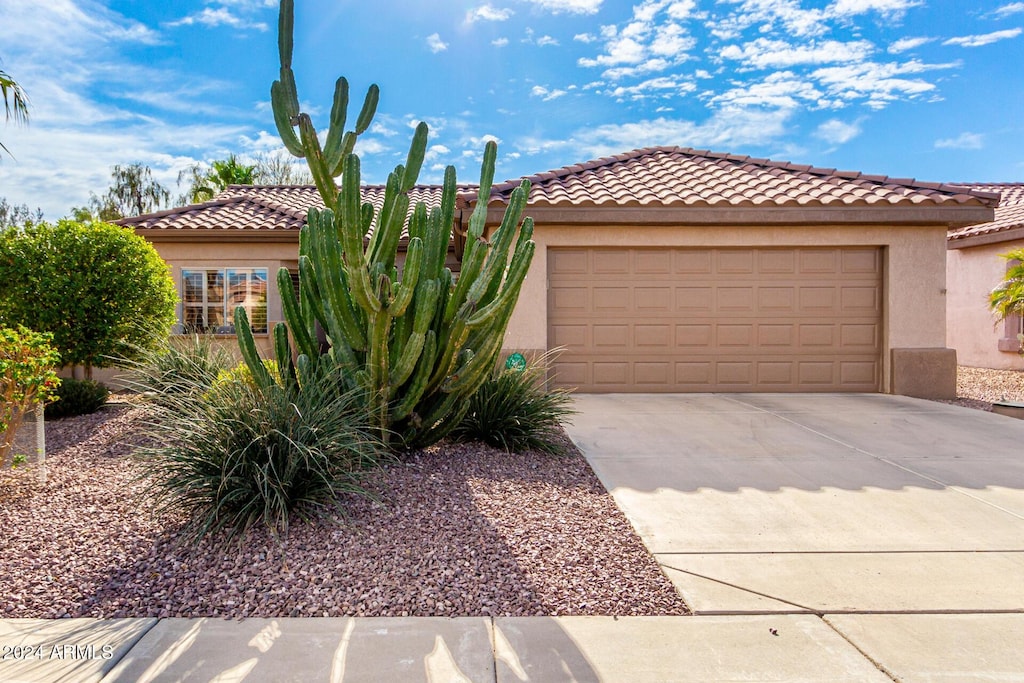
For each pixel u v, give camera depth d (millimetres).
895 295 11016
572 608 3680
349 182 4777
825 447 7285
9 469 5773
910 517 5102
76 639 3301
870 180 11617
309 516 4477
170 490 4441
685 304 11148
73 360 9125
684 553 4402
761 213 10500
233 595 3707
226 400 4785
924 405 10039
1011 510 5262
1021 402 9773
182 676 3002
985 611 3660
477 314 5676
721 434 7910
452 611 3623
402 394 5945
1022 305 12648
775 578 4051
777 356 11219
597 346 11102
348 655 3186
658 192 11156
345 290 5605
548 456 6562
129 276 9234
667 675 3049
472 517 4738
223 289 14125
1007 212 16016
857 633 3428
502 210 10375
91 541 4293
